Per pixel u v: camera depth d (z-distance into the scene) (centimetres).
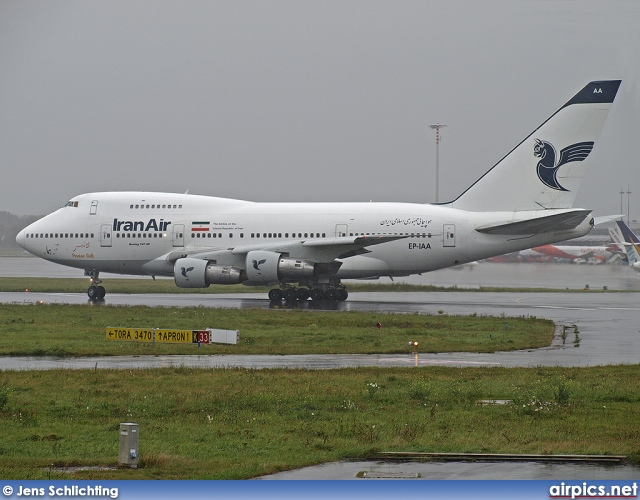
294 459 6688
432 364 11925
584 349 13638
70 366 11669
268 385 9938
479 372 11006
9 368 11425
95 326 16212
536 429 7744
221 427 7831
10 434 7488
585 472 6419
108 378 10394
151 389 9694
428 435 7506
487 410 8656
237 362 12119
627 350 13512
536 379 10425
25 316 18088
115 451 6906
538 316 19212
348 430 7656
